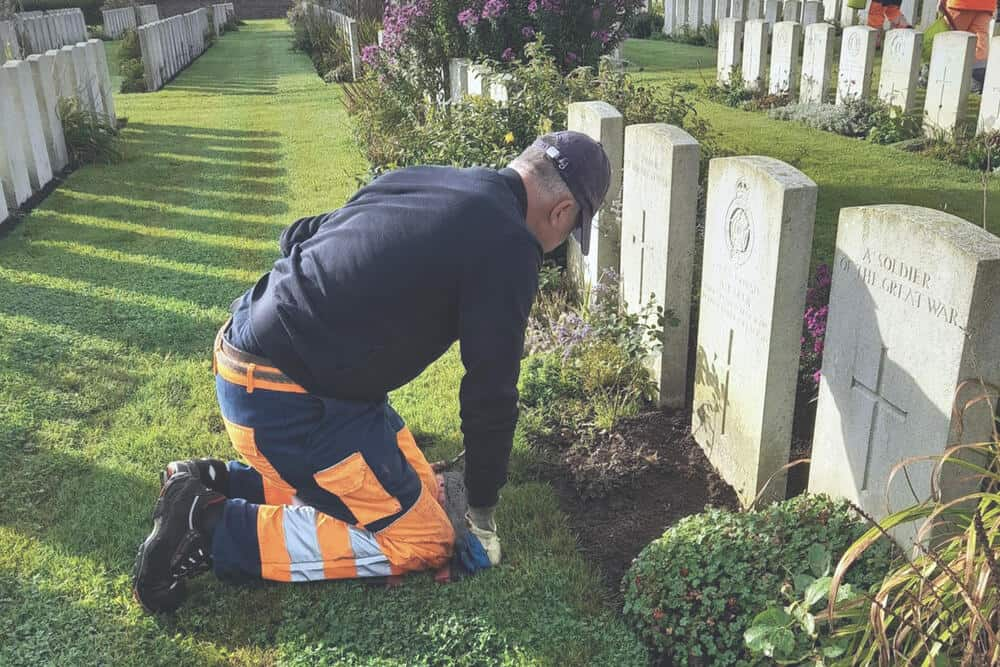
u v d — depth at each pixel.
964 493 2.40
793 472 3.49
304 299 2.35
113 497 3.26
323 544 2.69
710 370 3.50
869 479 2.71
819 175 8.04
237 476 2.98
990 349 2.26
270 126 11.45
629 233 4.26
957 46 8.74
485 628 2.60
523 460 3.53
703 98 12.67
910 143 9.05
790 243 2.86
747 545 2.70
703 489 3.41
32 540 3.01
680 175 3.67
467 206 2.31
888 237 2.49
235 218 7.13
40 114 8.28
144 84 15.79
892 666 2.25
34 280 5.55
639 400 4.06
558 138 2.50
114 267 5.87
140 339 4.70
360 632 2.59
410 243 2.29
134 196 7.84
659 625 2.56
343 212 2.45
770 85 12.16
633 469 3.47
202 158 9.48
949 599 2.10
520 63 6.41
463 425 2.54
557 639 2.56
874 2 15.23
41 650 2.51
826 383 2.88
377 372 2.46
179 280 5.63
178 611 2.69
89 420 3.85
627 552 3.03
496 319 2.33
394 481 2.60
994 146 8.18
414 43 8.95
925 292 2.37
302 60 20.70
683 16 21.17
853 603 2.18
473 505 2.79
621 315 4.34
